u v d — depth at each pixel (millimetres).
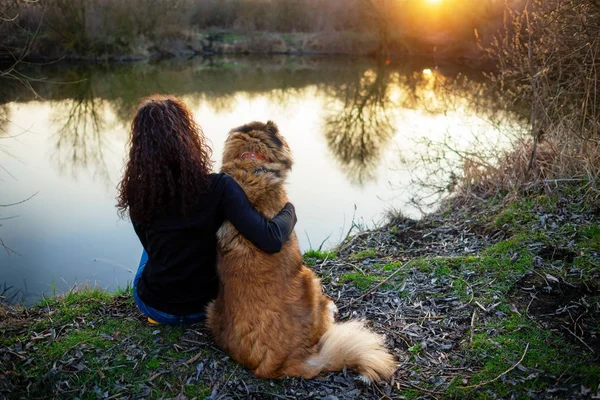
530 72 5891
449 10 22344
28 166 8984
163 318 2811
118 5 22203
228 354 2678
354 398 2477
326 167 8914
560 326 3029
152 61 23859
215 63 24297
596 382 2512
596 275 3502
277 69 22906
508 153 6266
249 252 2416
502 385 2576
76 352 2719
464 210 5422
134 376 2572
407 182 7469
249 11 29844
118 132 12000
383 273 3875
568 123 5383
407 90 16547
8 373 2521
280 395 2467
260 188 2457
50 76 18203
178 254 2576
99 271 5070
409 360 2834
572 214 4531
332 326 2727
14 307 3535
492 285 3527
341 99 15812
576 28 5383
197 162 2406
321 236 5793
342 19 29703
